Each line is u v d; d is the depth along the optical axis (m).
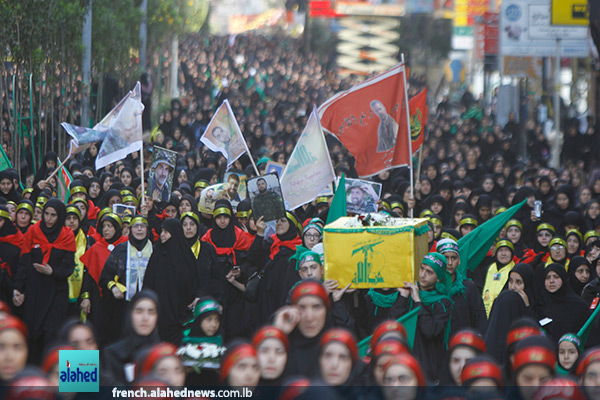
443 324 23.81
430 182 50.47
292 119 91.75
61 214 32.09
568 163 72.69
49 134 63.28
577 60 110.06
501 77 99.31
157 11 109.88
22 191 45.88
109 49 77.06
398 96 34.34
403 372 15.66
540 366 16.30
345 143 34.31
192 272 30.39
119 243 32.12
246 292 32.19
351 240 24.33
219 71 153.00
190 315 30.48
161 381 14.88
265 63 167.50
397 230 24.12
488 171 63.84
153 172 36.28
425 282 24.33
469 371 16.08
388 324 18.47
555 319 28.47
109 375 17.80
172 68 138.50
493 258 33.59
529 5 84.88
